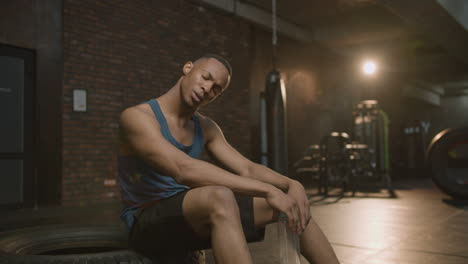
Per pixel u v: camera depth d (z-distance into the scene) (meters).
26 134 4.30
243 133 6.98
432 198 5.12
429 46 9.91
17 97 4.25
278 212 1.19
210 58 1.26
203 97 1.24
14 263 1.11
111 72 5.00
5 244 1.33
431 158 4.97
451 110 17.94
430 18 7.20
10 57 4.20
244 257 1.00
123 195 1.33
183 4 6.02
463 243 2.41
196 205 1.08
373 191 6.28
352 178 5.70
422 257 2.07
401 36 8.98
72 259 1.15
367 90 11.58
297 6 7.20
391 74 13.09
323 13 7.63
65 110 4.53
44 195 4.36
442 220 3.31
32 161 4.32
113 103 5.01
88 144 4.73
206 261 1.97
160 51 5.64
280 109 4.30
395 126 14.61
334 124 9.77
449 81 15.46
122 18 5.15
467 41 8.78
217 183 1.12
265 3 7.05
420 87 15.62
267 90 4.35
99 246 1.58
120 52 5.11
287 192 1.27
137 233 1.24
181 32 5.97
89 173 4.72
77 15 4.67
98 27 4.87
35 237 1.47
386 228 2.95
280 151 4.29
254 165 1.41
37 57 4.33
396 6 6.63
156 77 5.57
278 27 7.75
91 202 4.71
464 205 4.34
